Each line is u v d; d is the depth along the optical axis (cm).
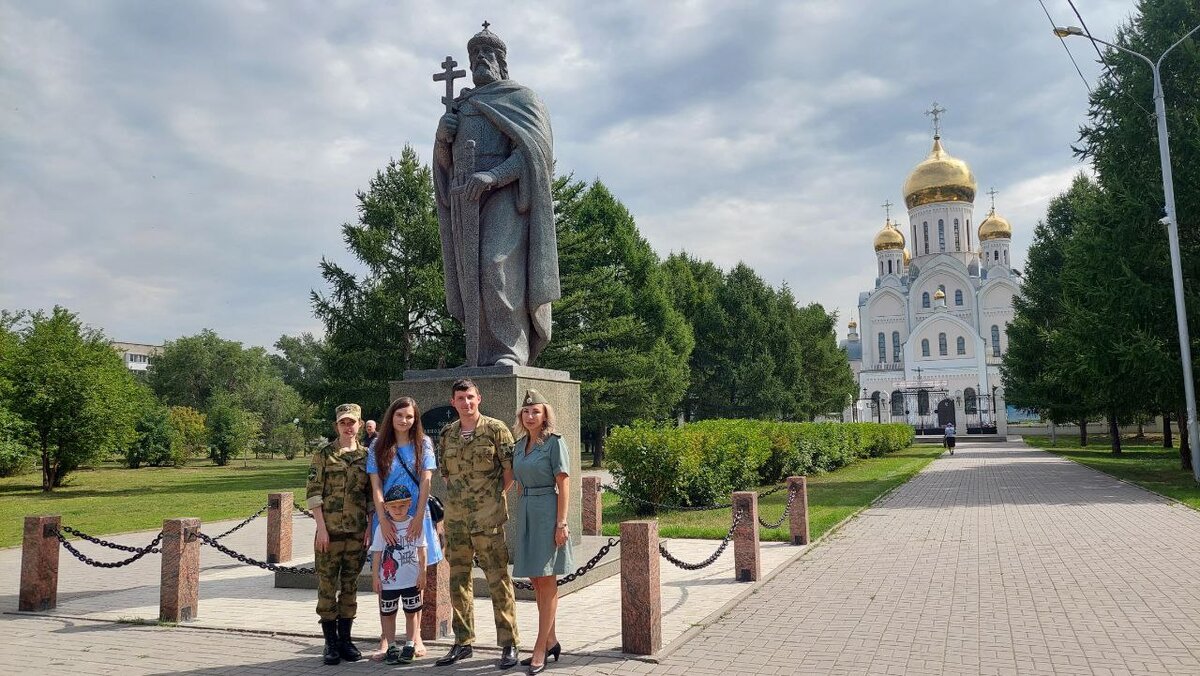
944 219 8144
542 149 922
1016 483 2152
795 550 1118
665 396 3831
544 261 920
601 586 879
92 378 3123
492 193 916
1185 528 1236
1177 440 4859
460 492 592
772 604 782
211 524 1755
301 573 909
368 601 818
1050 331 3281
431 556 634
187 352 8112
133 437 3447
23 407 2977
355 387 3147
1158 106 1998
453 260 938
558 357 3250
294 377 10712
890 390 7638
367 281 3250
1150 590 805
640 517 1571
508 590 587
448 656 593
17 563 1212
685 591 850
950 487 2091
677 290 4953
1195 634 638
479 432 595
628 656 599
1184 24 2138
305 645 660
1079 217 2391
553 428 586
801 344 5931
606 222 3956
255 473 4188
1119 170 2222
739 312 4962
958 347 7538
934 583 866
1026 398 4006
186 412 5547
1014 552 1054
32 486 3319
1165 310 2089
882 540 1193
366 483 629
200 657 627
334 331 3216
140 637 694
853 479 2403
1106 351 2139
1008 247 8419
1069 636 640
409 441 620
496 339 895
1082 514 1442
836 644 629
